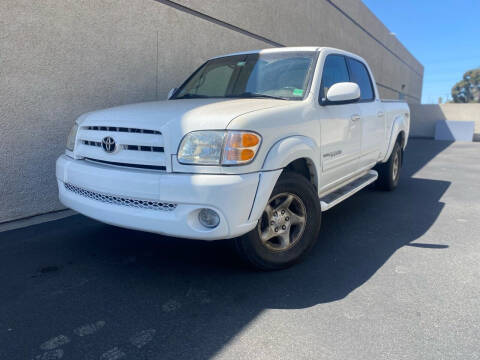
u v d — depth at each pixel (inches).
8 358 86.6
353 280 124.1
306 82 147.9
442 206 215.2
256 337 94.6
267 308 107.7
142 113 122.5
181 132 110.3
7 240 155.2
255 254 122.4
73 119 192.5
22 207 177.8
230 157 106.9
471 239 161.6
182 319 102.4
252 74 162.4
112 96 210.5
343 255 144.2
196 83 177.3
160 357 87.5
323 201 151.2
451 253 146.3
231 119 109.5
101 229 169.8
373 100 205.0
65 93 187.6
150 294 115.3
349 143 166.7
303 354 88.0
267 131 115.8
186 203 106.7
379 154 211.3
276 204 126.0
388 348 90.0
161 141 111.4
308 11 432.5
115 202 118.9
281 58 164.6
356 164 180.5
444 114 879.1
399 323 100.0
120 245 152.3
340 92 144.6
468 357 86.9
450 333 95.7
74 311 105.8
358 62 199.3
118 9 208.7
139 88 225.9
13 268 131.1
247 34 321.1
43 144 181.5
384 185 245.9
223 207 105.9
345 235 165.9
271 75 157.6
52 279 123.9
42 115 179.6
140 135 115.4
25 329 97.3
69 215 188.7
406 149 573.9
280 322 100.8
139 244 153.4
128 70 218.1
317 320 101.6
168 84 245.8
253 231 119.0
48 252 144.6
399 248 151.3
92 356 87.7
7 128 167.9
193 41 262.4
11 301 110.4
